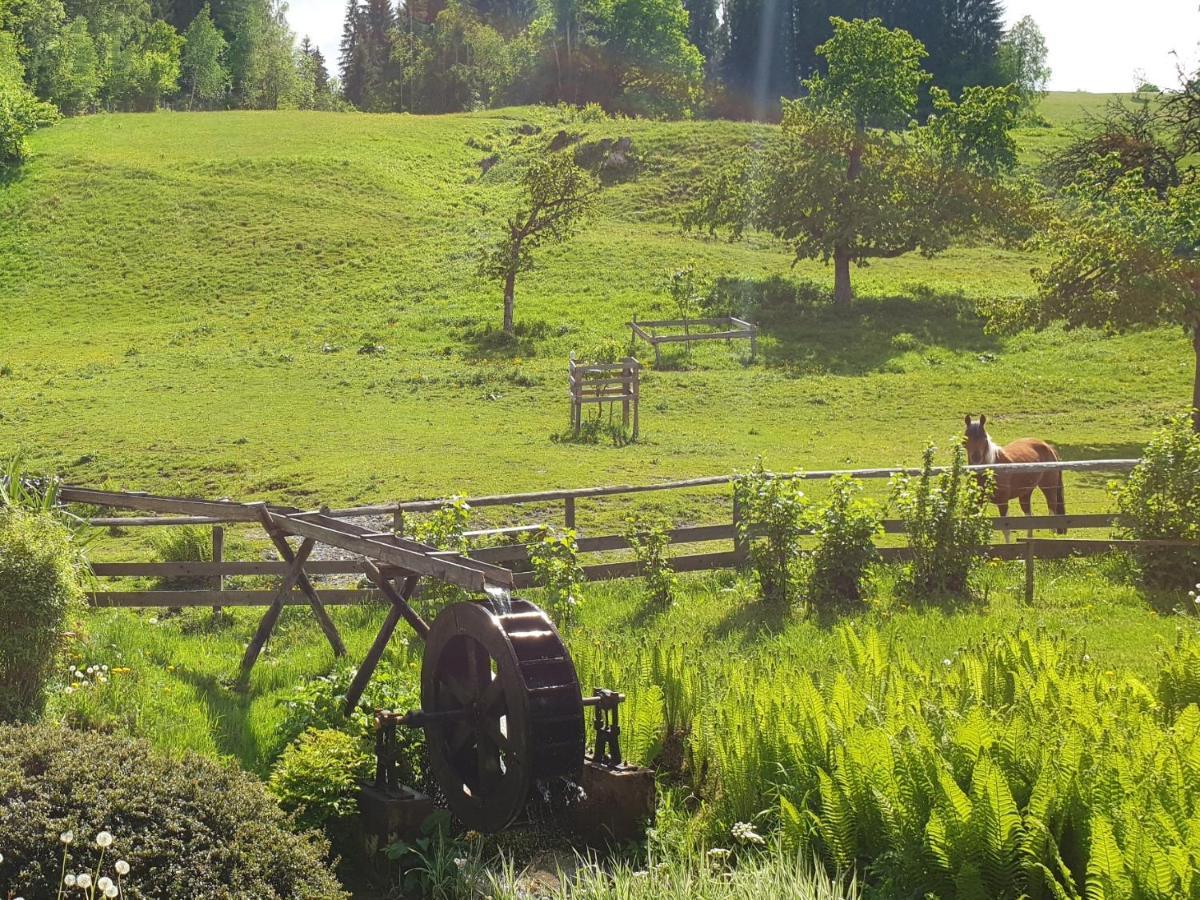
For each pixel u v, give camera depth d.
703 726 9.27
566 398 38.12
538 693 8.42
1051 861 6.88
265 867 6.59
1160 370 41.88
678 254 61.31
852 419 36.00
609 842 8.58
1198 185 35.47
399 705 9.98
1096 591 14.98
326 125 89.50
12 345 49.31
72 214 66.38
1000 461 20.09
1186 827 6.57
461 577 9.22
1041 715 8.21
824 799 7.54
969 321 51.16
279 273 59.31
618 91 132.88
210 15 144.00
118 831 6.39
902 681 9.19
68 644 10.27
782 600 15.26
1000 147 57.41
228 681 11.68
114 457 29.88
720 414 36.47
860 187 55.31
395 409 36.47
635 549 16.28
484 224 66.94
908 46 57.81
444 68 143.00
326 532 10.84
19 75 101.00
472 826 8.84
